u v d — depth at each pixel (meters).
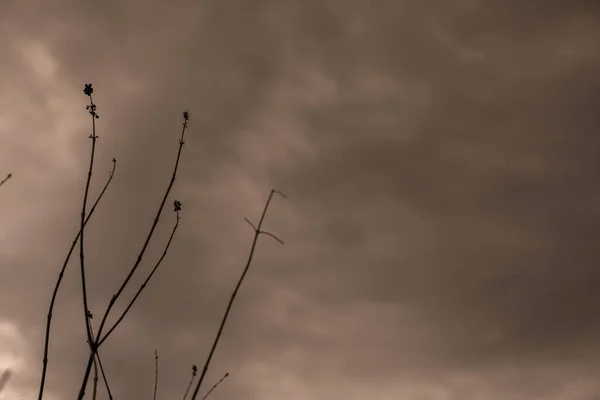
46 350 4.01
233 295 3.79
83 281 4.08
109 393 4.02
